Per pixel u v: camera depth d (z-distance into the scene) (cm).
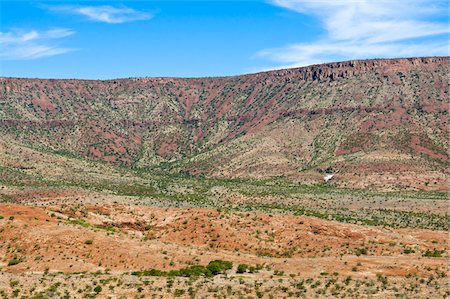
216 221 12669
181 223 12625
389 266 10319
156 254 10544
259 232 12488
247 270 9869
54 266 9625
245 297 7731
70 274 9250
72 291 8038
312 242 12369
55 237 10388
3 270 9362
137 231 12531
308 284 8681
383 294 8012
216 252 11425
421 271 9931
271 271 9869
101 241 10606
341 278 9225
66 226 11119
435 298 7725
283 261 10812
